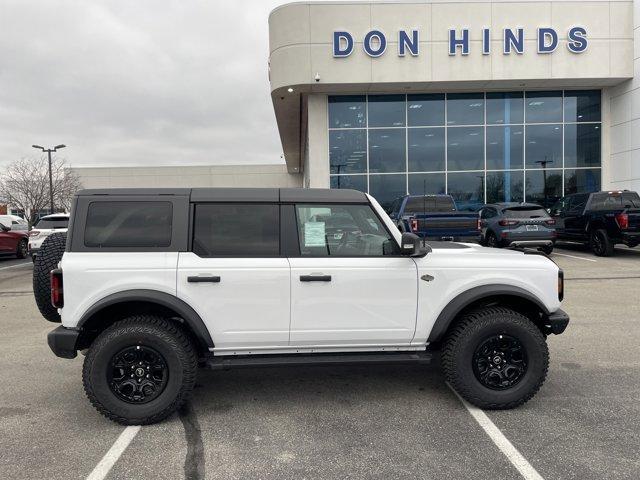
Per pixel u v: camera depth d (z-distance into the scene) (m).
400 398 4.18
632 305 7.61
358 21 16.84
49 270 3.98
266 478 2.96
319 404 4.07
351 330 3.85
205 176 49.44
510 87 18.19
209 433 3.56
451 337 3.91
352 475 2.98
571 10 17.28
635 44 17.42
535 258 4.07
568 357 5.16
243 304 3.74
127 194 3.80
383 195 18.52
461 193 18.73
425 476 2.96
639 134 17.42
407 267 3.87
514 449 3.27
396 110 18.42
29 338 6.31
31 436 3.54
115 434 3.55
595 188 19.20
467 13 17.03
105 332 3.65
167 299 3.64
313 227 3.91
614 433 3.48
